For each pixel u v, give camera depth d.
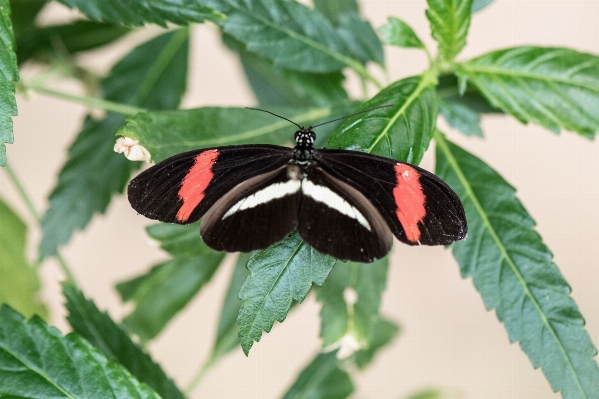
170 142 0.37
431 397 0.48
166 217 0.35
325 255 0.35
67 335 0.36
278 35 0.38
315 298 0.39
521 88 0.38
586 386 0.37
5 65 0.34
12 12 0.42
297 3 0.39
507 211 0.37
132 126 0.36
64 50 0.43
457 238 0.35
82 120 0.42
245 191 0.35
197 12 0.37
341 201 0.35
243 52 0.43
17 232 0.44
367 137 0.36
